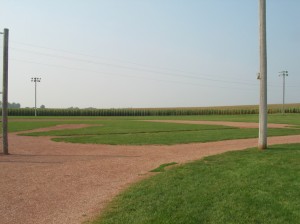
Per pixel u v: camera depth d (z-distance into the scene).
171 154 14.78
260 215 6.08
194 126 36.47
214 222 5.82
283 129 29.73
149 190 8.01
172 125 38.88
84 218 6.32
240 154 12.93
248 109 102.88
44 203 7.32
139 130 30.55
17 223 6.09
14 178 9.81
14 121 52.16
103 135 25.31
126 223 5.89
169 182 8.71
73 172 10.73
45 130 31.50
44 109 95.31
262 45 13.44
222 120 55.22
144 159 13.41
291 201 6.78
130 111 102.25
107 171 10.88
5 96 15.37
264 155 12.16
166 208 6.56
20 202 7.39
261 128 13.88
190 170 10.20
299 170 9.37
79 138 22.84
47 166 11.84
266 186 7.89
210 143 19.44
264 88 13.71
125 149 16.97
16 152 15.95
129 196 7.63
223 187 7.95
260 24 13.45
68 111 96.62
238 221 5.84
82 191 8.33
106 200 7.48
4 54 15.51
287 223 5.70
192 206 6.64
